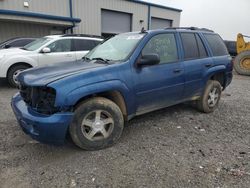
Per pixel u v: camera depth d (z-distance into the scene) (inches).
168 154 146.4
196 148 154.7
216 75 234.7
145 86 166.1
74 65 161.2
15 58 330.3
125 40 181.5
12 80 334.6
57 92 130.1
